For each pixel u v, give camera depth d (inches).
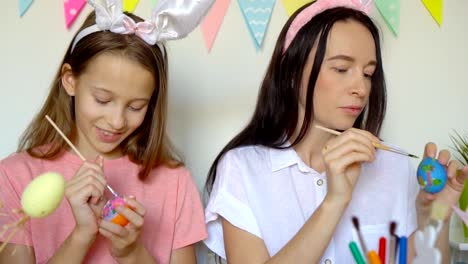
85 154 39.2
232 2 48.6
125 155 40.7
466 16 51.5
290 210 37.5
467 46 51.4
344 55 33.4
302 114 37.6
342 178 30.7
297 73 36.5
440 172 31.1
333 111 33.9
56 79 39.2
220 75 48.8
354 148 30.6
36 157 38.5
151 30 35.8
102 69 33.7
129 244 32.8
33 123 40.8
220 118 49.0
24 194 27.9
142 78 34.5
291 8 48.5
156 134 39.5
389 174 40.8
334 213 30.8
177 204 40.8
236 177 38.3
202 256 48.6
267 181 38.4
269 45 48.8
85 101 34.6
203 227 40.1
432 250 24.8
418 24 50.8
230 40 48.7
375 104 39.6
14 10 47.1
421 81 50.9
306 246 30.7
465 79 51.5
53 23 47.4
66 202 37.9
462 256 47.6
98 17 35.3
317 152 38.6
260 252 35.6
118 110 34.3
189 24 36.7
